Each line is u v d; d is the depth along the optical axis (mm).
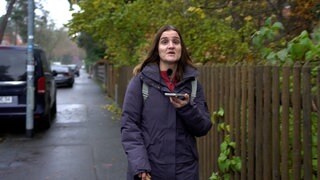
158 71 3377
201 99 3506
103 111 15812
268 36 4715
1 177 6934
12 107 10547
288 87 3803
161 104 3336
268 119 4145
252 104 4449
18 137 10406
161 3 9023
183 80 3406
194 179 3396
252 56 5727
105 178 6809
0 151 8852
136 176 3277
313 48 3787
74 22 10086
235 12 7395
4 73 10555
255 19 7098
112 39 11039
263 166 4258
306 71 3559
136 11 9547
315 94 3490
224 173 5078
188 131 3393
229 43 7051
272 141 4098
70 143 9602
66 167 7500
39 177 6906
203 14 7164
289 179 3867
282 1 6742
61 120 13312
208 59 7211
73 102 19703
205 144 5816
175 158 3322
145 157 3258
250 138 4480
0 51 10602
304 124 3590
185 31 7961
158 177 3311
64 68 32750
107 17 9805
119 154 8438
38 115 10742
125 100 3414
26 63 10625
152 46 3482
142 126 3371
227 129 5039
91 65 54688
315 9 6160
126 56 12266
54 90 14234
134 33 10531
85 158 8141
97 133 10875
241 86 4707
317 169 3445
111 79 21891
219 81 5312
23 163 7816
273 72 4047
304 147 3600
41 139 10125
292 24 6512
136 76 3432
